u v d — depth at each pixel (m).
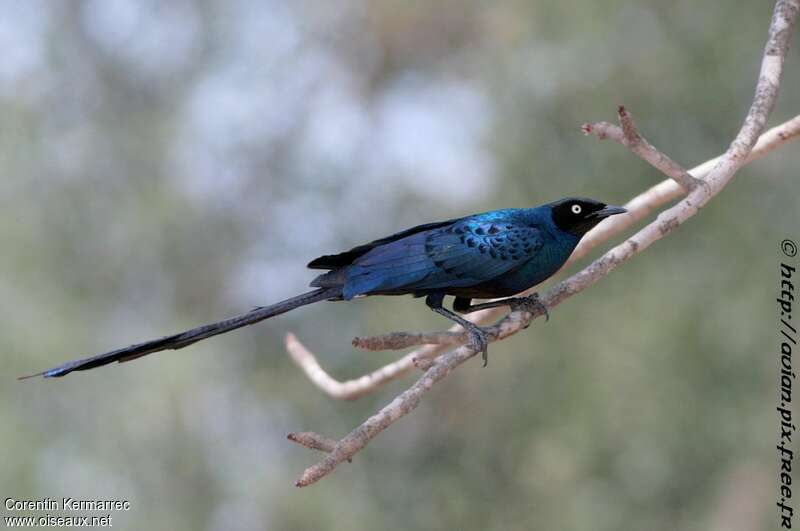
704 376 17.67
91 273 21.52
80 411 18.45
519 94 18.62
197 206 22.94
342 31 24.48
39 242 21.11
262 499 18.97
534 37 18.64
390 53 23.89
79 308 20.50
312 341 21.33
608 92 18.12
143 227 21.86
